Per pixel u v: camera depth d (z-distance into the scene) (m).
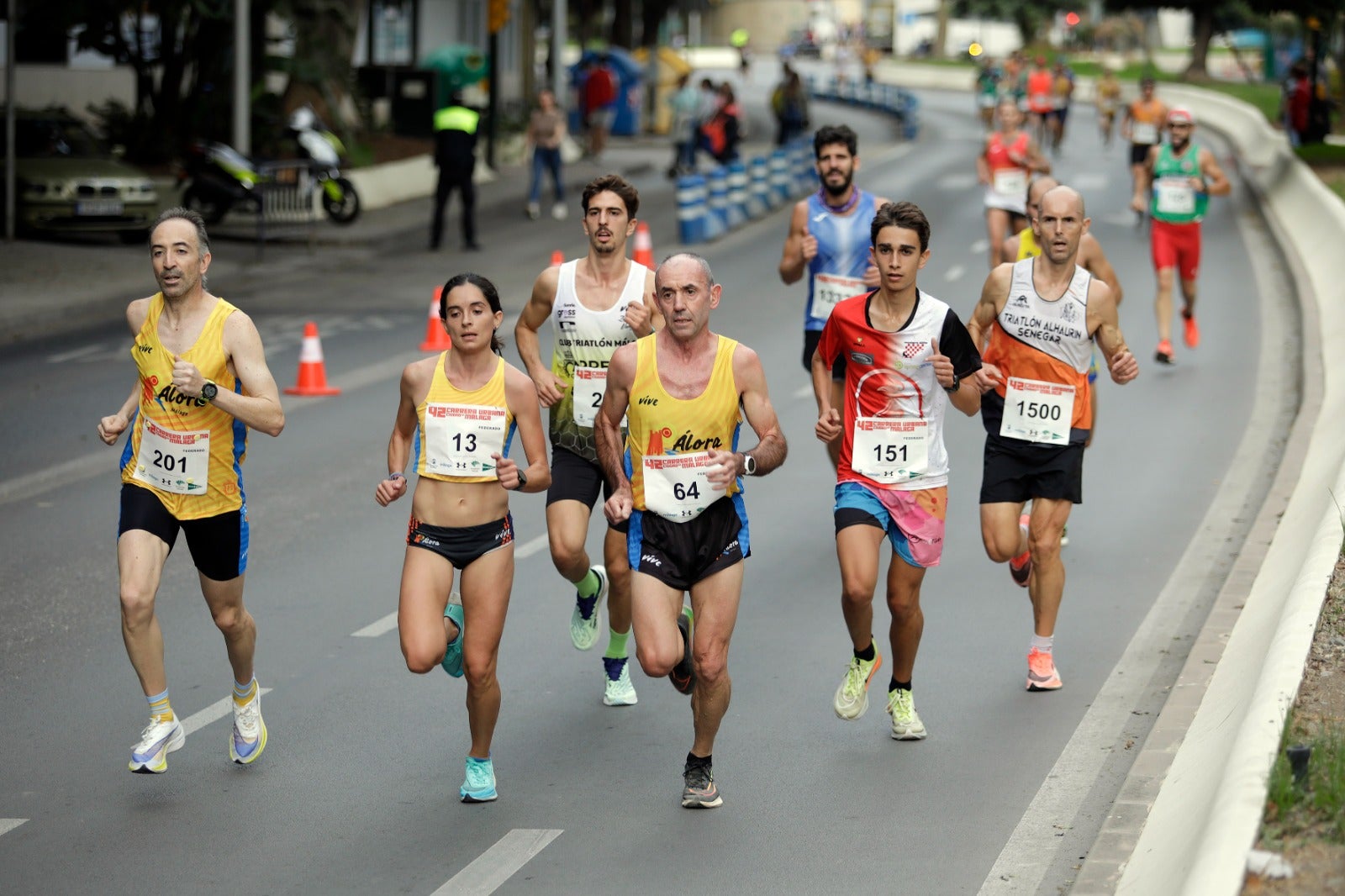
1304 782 18.62
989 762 24.17
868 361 24.11
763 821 22.14
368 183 113.00
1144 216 98.50
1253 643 25.58
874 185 122.62
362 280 81.94
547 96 109.38
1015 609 31.97
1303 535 30.72
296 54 118.00
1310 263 75.50
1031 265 26.95
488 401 22.28
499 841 21.56
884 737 25.36
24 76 128.12
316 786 23.59
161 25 112.62
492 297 22.31
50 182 85.62
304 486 42.41
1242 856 16.59
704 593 22.05
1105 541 36.41
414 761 24.59
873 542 23.94
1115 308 26.80
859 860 20.80
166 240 22.39
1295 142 126.00
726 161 138.12
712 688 21.97
